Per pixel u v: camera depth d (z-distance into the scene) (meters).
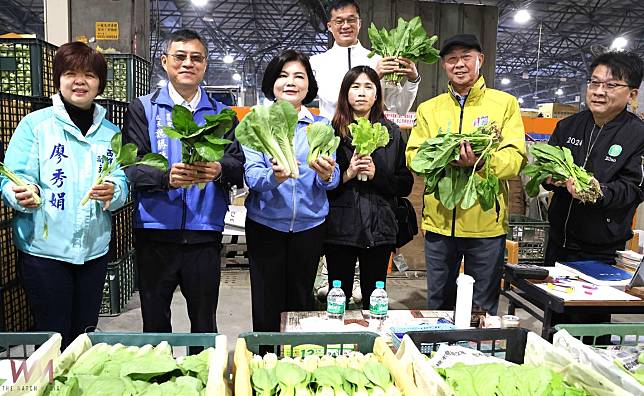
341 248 2.67
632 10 9.95
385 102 3.27
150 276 2.26
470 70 2.54
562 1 9.73
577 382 1.35
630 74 2.47
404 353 1.45
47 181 2.14
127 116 2.24
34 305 2.20
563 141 2.82
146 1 4.59
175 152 2.19
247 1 10.28
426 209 2.79
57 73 2.11
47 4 4.12
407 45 2.88
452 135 2.31
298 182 2.32
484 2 9.33
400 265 4.33
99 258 2.31
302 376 1.35
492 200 2.28
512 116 2.59
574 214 2.71
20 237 2.17
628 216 2.67
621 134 2.58
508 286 2.87
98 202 2.25
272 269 2.39
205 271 2.28
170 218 2.18
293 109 2.04
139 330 3.65
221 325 3.74
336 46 3.23
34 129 2.14
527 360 1.53
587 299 2.17
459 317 1.97
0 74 3.18
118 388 1.25
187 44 2.15
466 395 1.31
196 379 1.33
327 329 2.02
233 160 2.20
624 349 1.60
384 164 2.60
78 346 1.43
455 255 2.75
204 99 2.30
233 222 4.77
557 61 13.55
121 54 3.92
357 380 1.33
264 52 12.17
